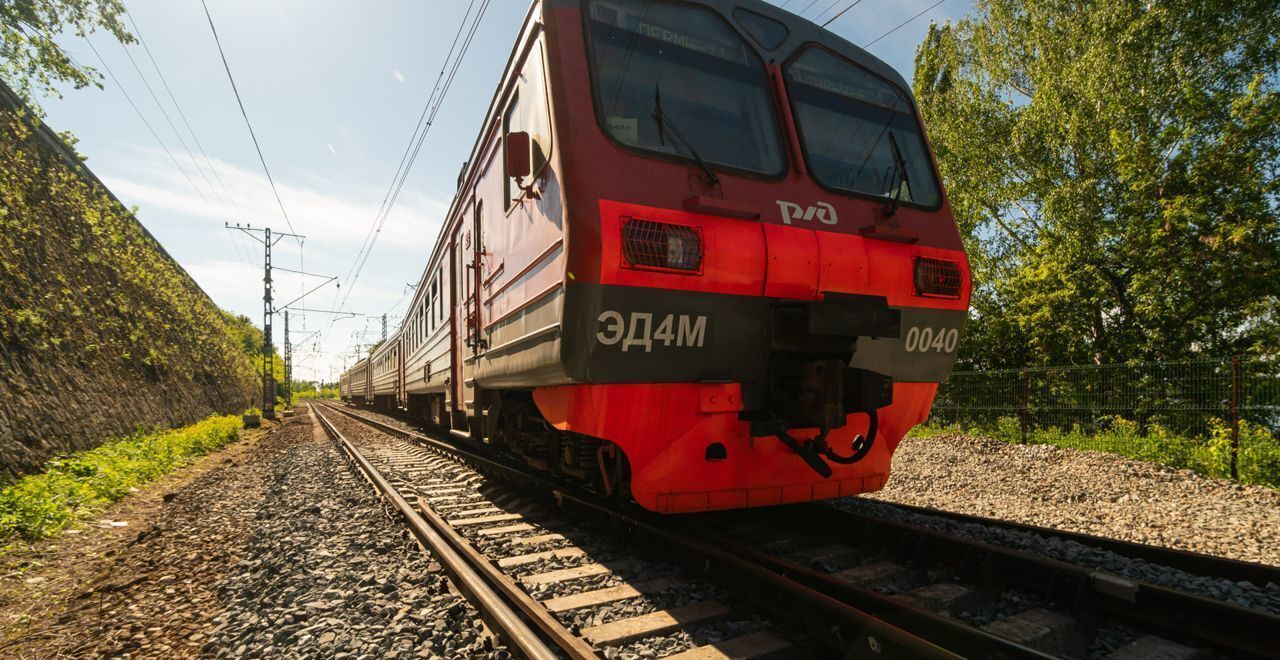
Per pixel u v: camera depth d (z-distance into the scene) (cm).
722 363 388
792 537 477
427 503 652
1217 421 868
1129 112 1483
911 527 429
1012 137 1753
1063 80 1639
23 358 1066
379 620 337
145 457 1126
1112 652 293
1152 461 843
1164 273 1321
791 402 419
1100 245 1445
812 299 400
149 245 2406
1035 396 1123
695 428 395
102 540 623
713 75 430
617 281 343
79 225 1681
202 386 2414
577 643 281
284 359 4984
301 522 595
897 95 517
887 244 438
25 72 1173
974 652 274
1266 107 1222
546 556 444
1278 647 270
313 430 2127
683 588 368
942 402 1330
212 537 571
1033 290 1525
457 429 905
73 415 1133
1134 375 998
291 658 298
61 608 407
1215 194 1266
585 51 390
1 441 862
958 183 1873
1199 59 1459
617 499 540
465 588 367
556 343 376
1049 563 348
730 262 371
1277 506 626
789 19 485
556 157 370
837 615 289
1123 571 389
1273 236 1222
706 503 407
